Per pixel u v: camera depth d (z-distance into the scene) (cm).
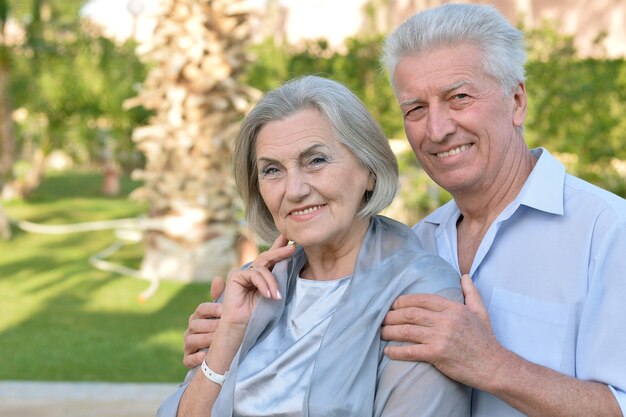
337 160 220
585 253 218
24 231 1326
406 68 233
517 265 228
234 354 237
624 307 210
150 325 743
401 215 946
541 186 227
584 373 213
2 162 1753
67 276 962
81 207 1677
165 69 924
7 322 748
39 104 1764
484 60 227
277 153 221
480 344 205
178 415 242
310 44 1046
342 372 210
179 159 935
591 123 912
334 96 221
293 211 222
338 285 226
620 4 1452
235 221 955
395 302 214
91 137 1980
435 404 205
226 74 927
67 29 1800
